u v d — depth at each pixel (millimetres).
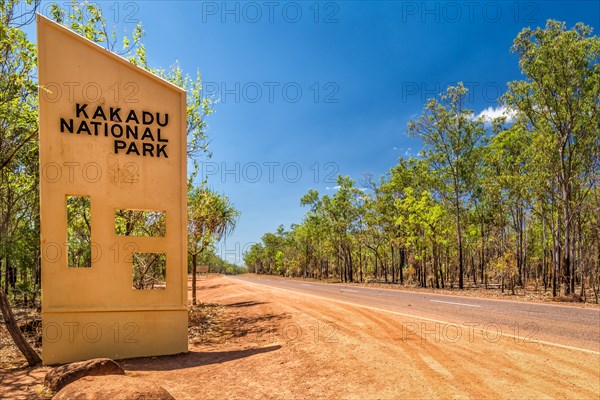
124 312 8391
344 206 50156
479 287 33219
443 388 5551
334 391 5645
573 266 25469
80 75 8430
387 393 5461
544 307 14383
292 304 15484
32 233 16281
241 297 21766
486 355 7012
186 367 7457
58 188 8094
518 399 5168
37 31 8125
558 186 24641
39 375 6859
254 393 5754
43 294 7902
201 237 18438
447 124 30672
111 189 8469
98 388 4758
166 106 9109
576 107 22250
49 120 8109
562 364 6488
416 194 38219
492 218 37781
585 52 21375
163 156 8977
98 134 8453
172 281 8828
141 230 14906
